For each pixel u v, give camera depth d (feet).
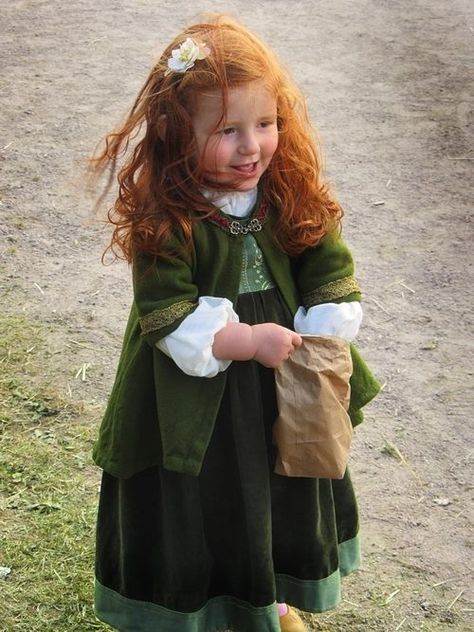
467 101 21.68
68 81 22.97
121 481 8.70
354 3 27.27
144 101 7.94
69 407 12.98
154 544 8.82
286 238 8.34
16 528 11.02
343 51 24.17
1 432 12.50
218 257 8.02
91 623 9.93
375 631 9.95
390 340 14.46
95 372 13.71
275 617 8.77
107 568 9.18
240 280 8.19
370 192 18.35
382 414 12.96
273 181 8.27
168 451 8.05
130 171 8.04
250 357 7.93
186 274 7.92
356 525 9.51
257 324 8.18
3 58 24.30
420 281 15.83
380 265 16.24
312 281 8.49
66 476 11.79
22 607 10.08
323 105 21.50
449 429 12.69
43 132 20.65
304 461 8.25
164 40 25.13
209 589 8.93
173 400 8.07
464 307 15.20
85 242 16.94
